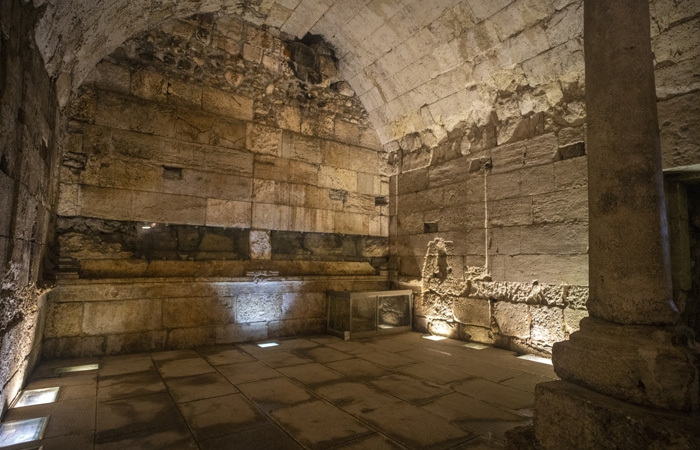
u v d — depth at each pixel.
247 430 2.72
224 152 5.90
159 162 5.40
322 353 5.03
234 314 5.70
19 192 2.75
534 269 5.08
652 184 2.27
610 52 2.40
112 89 5.14
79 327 4.68
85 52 4.24
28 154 2.95
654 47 3.98
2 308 2.52
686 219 4.34
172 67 5.59
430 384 3.76
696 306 4.30
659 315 2.16
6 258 2.54
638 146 2.29
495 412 3.08
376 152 7.49
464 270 6.02
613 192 2.32
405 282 7.05
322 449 2.46
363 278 6.99
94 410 3.03
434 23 5.44
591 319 2.41
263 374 4.06
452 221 6.29
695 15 3.70
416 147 7.04
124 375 3.97
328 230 6.81
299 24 6.31
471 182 6.02
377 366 4.40
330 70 6.97
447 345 5.57
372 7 5.67
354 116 7.31
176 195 5.48
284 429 2.74
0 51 2.27
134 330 4.98
